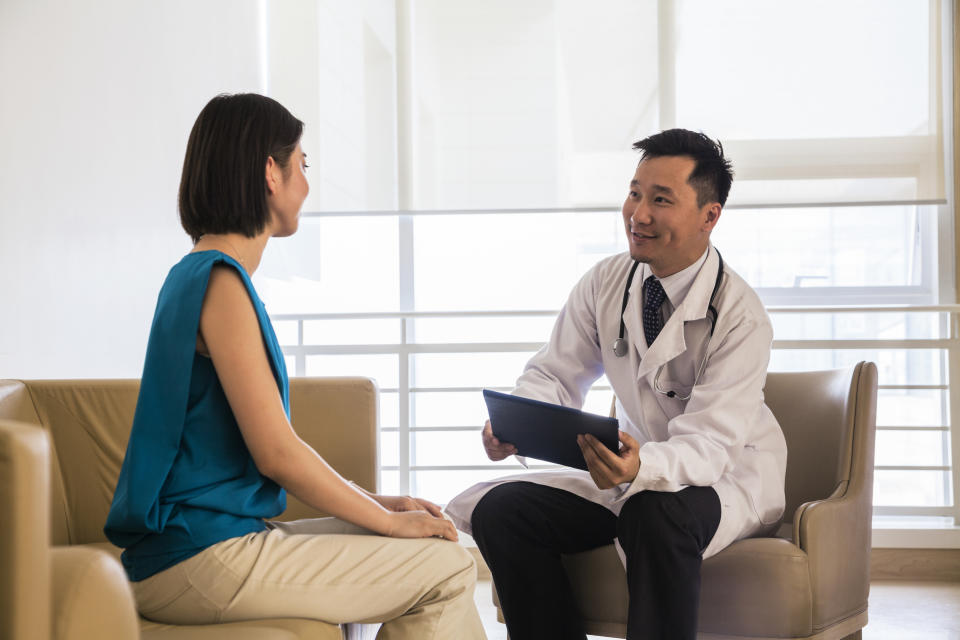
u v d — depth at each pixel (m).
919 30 3.02
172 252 2.61
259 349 1.17
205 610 1.17
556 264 3.17
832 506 1.58
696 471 1.54
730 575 1.54
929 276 3.11
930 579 2.96
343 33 3.17
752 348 1.69
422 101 3.14
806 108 3.05
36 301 1.91
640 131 3.08
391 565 1.22
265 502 1.24
